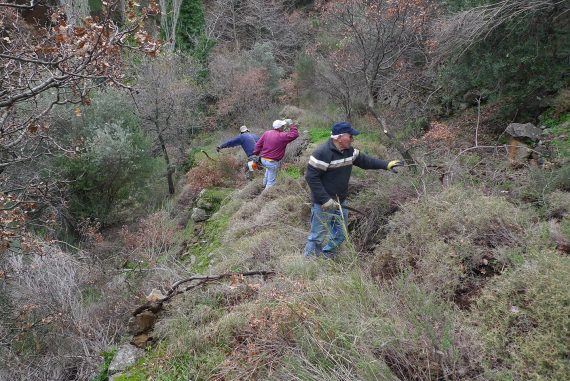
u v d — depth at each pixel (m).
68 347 5.49
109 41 3.40
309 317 3.19
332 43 12.53
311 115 12.44
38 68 4.47
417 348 2.68
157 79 11.68
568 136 5.52
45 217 8.73
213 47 18.98
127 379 3.62
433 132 5.90
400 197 4.88
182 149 12.95
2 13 4.61
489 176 4.74
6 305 5.93
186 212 9.87
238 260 5.34
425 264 3.53
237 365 3.21
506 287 2.87
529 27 6.27
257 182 9.04
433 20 7.86
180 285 4.91
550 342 2.41
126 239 8.30
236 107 14.98
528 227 3.60
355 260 3.76
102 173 10.33
